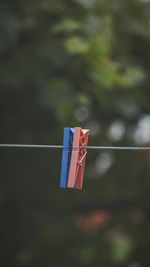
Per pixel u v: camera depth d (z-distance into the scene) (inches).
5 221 360.8
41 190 359.9
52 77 314.8
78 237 359.9
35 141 352.5
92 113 349.1
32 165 356.2
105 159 373.7
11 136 352.8
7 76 306.8
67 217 363.6
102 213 362.6
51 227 360.5
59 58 311.0
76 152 166.6
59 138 351.3
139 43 334.6
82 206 367.6
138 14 331.0
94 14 312.2
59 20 310.5
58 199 362.9
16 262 362.9
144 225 365.1
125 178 373.1
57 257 361.1
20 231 361.4
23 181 357.7
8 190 357.4
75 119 309.9
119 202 371.6
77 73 316.5
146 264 366.9
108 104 313.3
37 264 362.9
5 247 362.6
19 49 311.6
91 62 305.1
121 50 325.7
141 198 371.2
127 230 361.4
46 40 313.1
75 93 307.7
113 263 361.1
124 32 327.3
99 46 303.0
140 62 339.6
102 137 367.2
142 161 372.5
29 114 345.1
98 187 370.9
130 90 317.1
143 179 371.6
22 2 311.6
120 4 326.6
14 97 337.4
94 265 359.9
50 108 304.3
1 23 297.7
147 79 335.3
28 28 312.0
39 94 307.3
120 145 370.9
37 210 361.7
